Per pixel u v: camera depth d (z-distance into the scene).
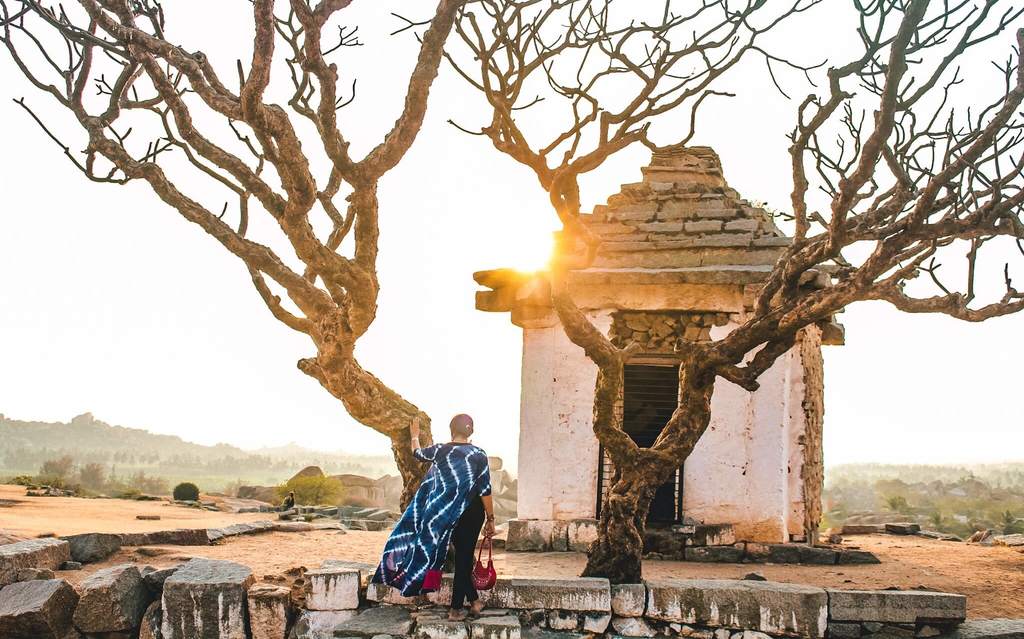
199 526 16.22
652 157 15.14
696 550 12.75
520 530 13.57
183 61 8.97
